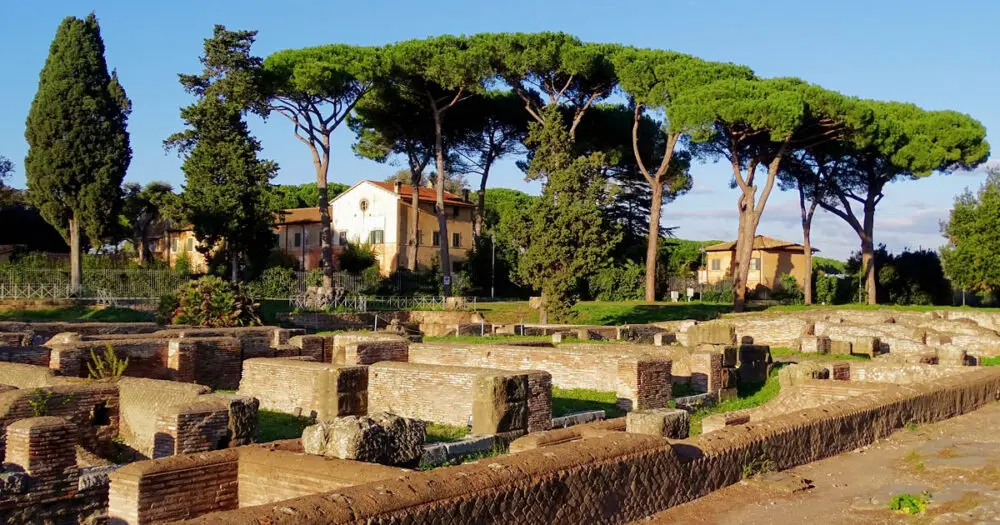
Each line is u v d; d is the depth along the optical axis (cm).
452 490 709
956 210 6066
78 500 1098
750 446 1084
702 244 9094
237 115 4900
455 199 8000
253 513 616
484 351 2247
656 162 6100
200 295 2947
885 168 5803
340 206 7675
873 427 1358
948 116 5531
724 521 909
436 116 5659
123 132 4884
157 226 7725
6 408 1255
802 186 6303
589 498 835
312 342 2459
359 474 830
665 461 943
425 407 1686
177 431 1164
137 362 1936
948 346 3117
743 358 2473
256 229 4922
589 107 5844
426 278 6253
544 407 1540
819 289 6919
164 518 878
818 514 942
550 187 4075
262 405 1822
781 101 4647
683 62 5234
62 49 4766
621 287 6444
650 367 1955
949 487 1046
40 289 4519
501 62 5375
